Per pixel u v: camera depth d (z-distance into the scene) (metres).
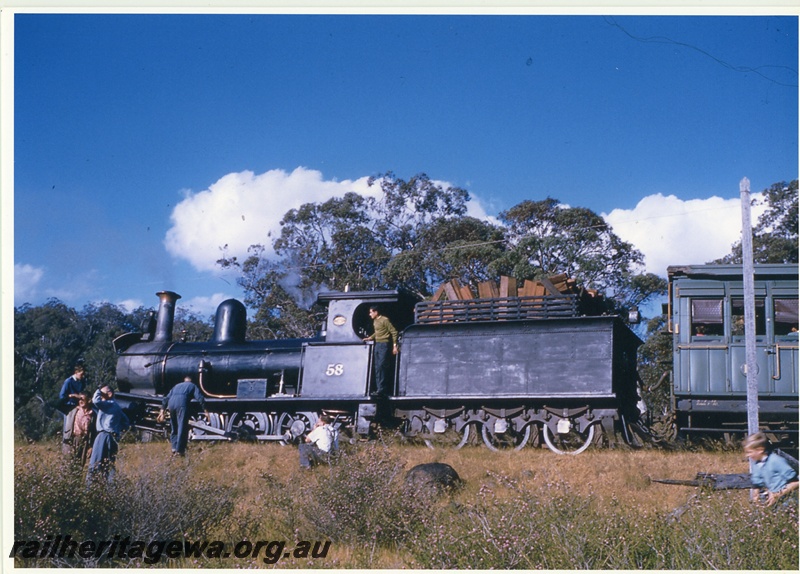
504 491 12.16
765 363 16.50
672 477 12.84
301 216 43.09
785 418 16.39
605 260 38.31
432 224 41.94
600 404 16.45
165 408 16.42
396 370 18.20
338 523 10.01
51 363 39.25
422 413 17.80
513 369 17.16
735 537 8.27
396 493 10.23
